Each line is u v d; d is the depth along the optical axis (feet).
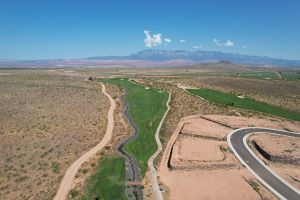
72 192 222.69
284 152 299.17
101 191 227.20
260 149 310.04
